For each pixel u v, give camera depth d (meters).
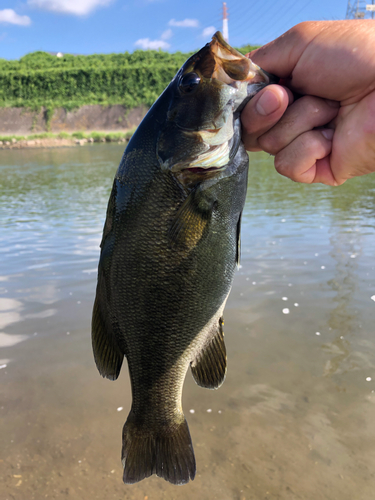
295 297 0.82
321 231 1.31
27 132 9.93
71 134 8.95
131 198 0.26
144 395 0.29
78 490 0.42
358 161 0.25
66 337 0.71
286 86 0.25
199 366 0.29
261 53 0.25
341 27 0.23
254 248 1.15
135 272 0.26
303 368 0.60
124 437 0.30
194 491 0.42
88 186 2.56
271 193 2.19
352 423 0.49
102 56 12.32
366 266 0.98
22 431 0.50
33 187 2.59
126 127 9.80
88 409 0.54
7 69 11.18
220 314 0.28
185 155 0.24
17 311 0.80
